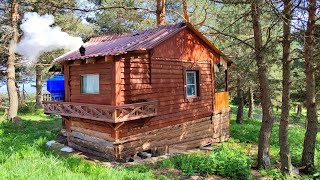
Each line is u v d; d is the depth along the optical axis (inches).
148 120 433.4
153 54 442.9
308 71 395.2
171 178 320.5
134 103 400.5
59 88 512.4
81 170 315.0
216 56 585.9
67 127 492.7
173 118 483.5
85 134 458.3
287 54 356.2
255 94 1026.7
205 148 528.4
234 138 616.1
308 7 334.6
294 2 324.2
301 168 403.5
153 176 319.0
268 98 387.9
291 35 343.9
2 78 948.6
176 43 486.3
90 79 448.8
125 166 373.1
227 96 626.8
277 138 585.0
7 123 672.4
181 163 374.6
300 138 610.5
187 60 510.3
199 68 539.2
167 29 491.2
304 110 1397.6
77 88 469.7
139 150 429.1
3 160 324.5
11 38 717.3
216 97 586.6
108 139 413.4
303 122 1002.7
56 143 499.2
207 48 560.1
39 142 474.6
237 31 530.9
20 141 468.8
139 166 364.5
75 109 436.1
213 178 332.8
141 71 427.8
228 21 519.5
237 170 344.8
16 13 710.5
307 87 406.6
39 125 685.9
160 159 423.2
